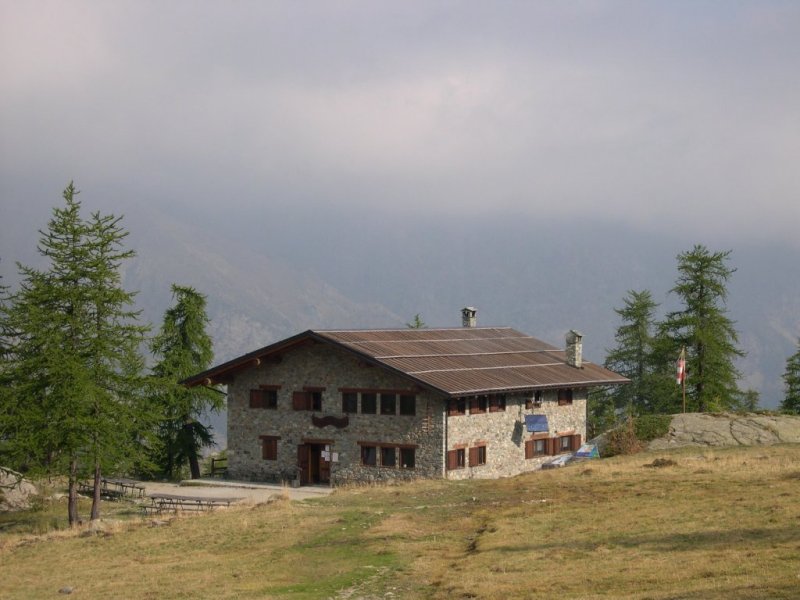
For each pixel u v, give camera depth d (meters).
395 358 57.97
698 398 77.69
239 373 62.72
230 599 27.08
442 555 30.97
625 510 34.47
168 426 70.00
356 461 58.16
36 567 35.16
